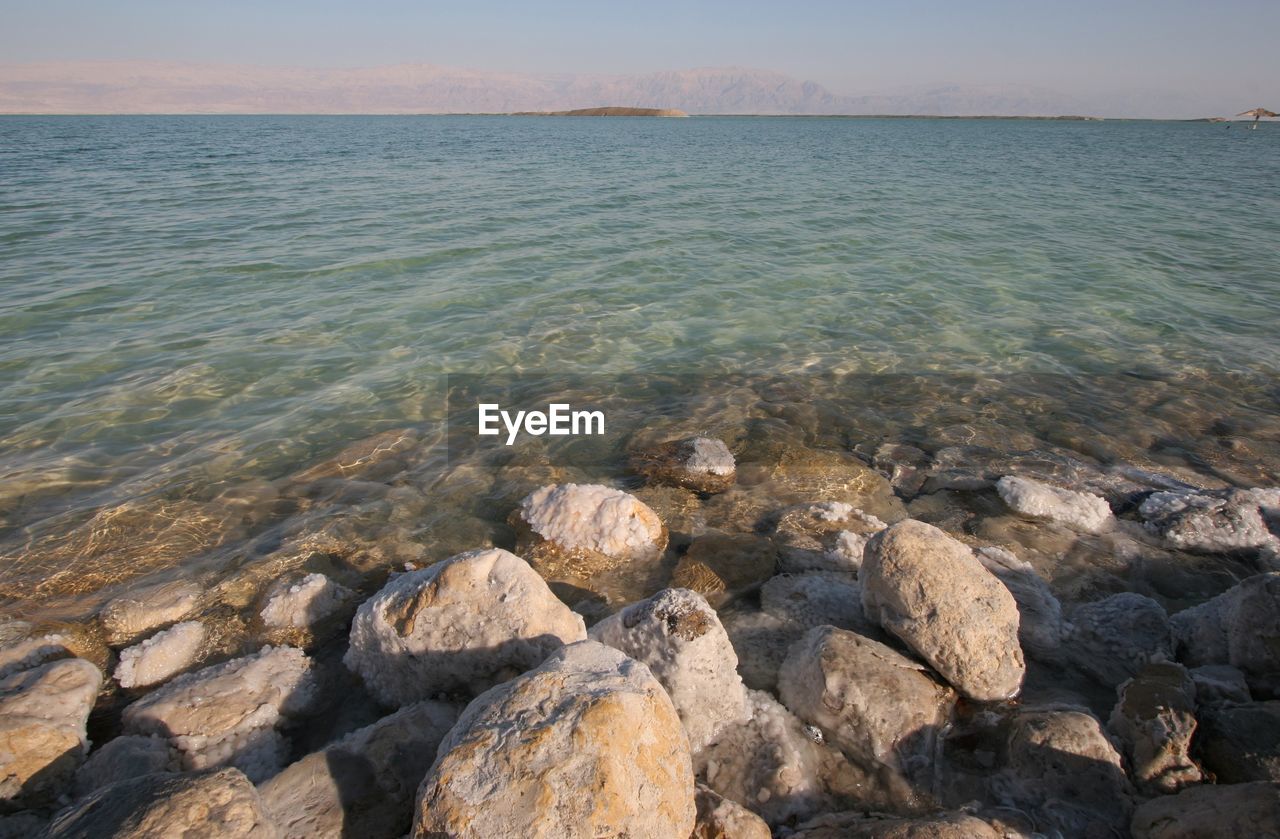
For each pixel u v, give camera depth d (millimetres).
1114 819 3311
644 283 12969
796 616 4672
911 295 12453
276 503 6246
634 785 2730
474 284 12641
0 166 30391
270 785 3209
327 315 10922
